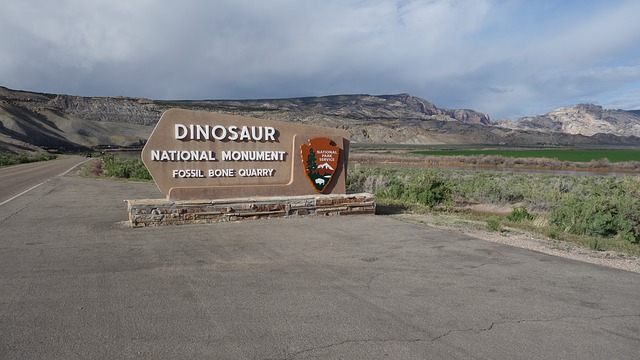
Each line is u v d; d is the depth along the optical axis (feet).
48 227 32.40
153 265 22.33
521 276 21.58
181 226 32.76
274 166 38.70
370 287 19.52
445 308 17.17
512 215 46.09
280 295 18.25
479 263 23.82
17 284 19.06
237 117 37.09
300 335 14.49
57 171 122.52
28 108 486.79
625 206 39.42
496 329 15.31
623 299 18.54
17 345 13.38
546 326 15.65
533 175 156.66
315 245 27.32
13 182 82.23
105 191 63.93
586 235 38.32
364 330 14.99
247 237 29.27
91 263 22.54
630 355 13.61
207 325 15.11
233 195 36.78
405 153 362.94
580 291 19.47
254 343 13.84
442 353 13.47
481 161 258.16
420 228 33.40
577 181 112.37
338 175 40.91
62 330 14.49
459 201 64.85
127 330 14.58
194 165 35.88
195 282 19.72
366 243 28.12
